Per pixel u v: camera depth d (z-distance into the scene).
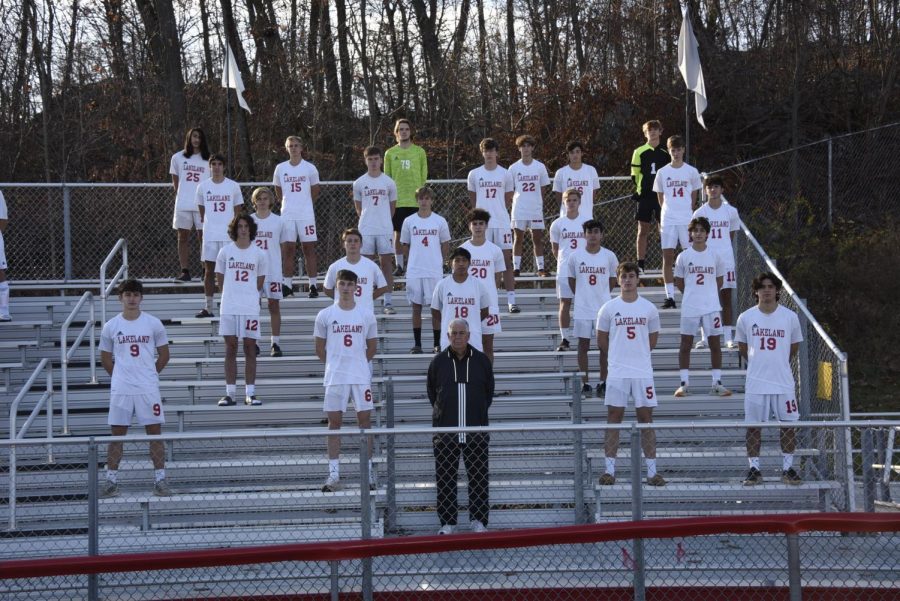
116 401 9.94
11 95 25.70
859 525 6.95
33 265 15.21
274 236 12.55
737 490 9.15
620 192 16.30
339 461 9.20
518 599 7.93
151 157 25.09
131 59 26.78
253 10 27.80
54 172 24.95
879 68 26.09
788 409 10.03
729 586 7.90
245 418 11.51
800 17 25.81
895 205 22.66
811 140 25.42
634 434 7.68
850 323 20.61
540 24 27.47
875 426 7.71
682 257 11.70
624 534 6.97
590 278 11.70
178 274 15.32
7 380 12.09
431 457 10.08
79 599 8.00
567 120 24.14
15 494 8.49
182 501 8.84
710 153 25.02
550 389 11.95
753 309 10.19
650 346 10.19
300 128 26.42
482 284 11.27
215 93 26.31
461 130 26.81
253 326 11.45
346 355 10.00
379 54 28.58
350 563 8.41
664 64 25.48
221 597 7.84
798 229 22.19
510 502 8.91
